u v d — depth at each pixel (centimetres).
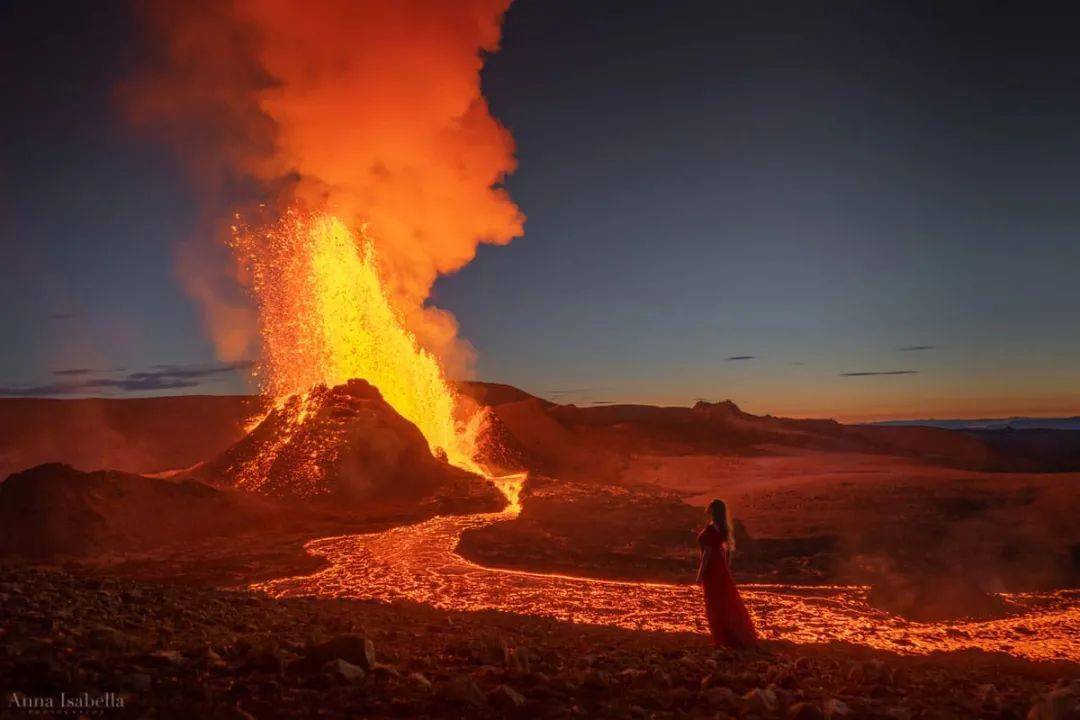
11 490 2042
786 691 526
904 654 1060
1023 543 2131
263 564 1784
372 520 2422
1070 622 1395
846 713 464
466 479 3005
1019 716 502
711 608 948
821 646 1091
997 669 944
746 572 1867
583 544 2073
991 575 1875
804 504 2691
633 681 555
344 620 899
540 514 2459
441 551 1958
